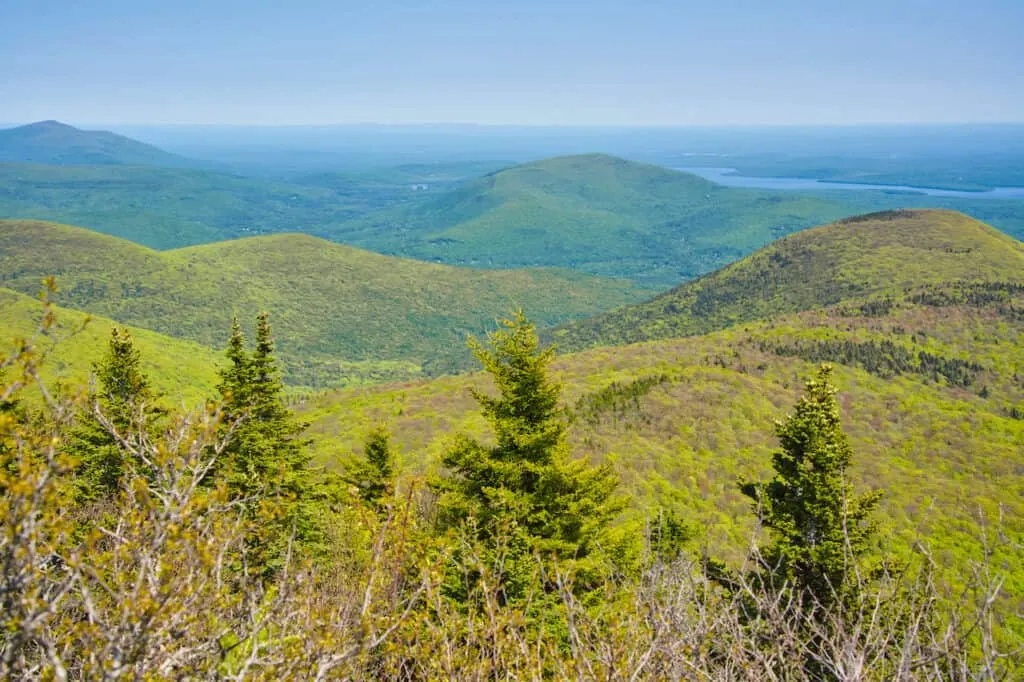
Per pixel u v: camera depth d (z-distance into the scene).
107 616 3.62
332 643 4.07
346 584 6.80
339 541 12.52
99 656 3.29
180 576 3.64
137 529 3.61
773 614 4.66
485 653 5.23
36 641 3.19
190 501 3.60
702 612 4.60
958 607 4.11
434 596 5.52
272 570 10.08
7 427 3.01
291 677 3.96
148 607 3.17
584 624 5.16
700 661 4.46
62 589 3.12
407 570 6.44
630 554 13.41
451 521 14.51
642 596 4.77
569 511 14.26
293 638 4.04
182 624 3.49
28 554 2.88
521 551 12.31
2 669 2.93
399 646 4.91
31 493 2.92
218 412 3.81
